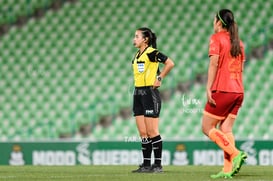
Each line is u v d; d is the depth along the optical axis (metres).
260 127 60.56
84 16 71.44
